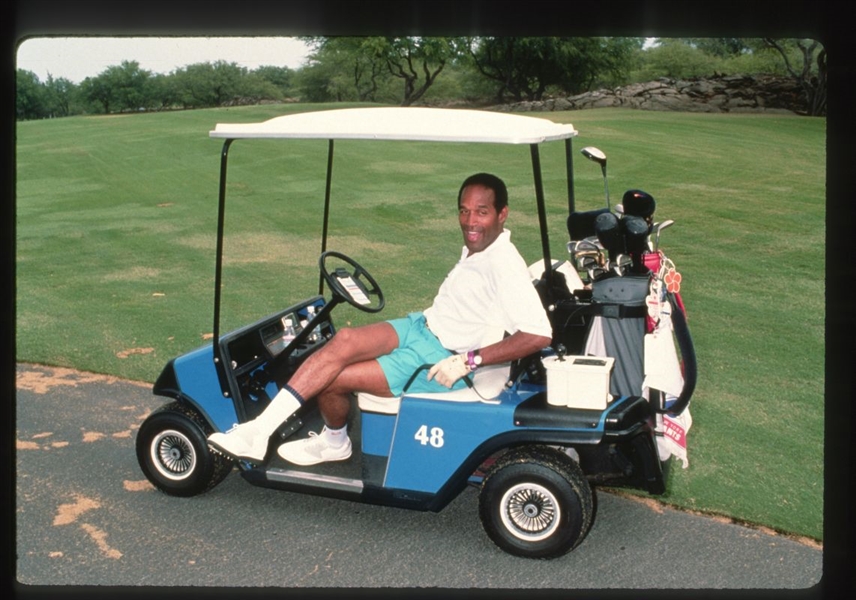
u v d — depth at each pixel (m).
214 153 15.77
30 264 7.61
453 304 3.08
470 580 2.80
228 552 2.99
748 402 4.24
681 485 3.44
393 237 8.34
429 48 42.12
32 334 5.53
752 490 3.38
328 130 2.97
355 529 3.16
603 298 3.05
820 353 4.93
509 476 2.88
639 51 46.06
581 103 27.19
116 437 3.99
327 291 6.50
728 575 2.81
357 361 3.11
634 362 3.05
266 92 57.97
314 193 11.09
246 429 3.06
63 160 15.78
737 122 20.03
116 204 10.93
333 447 3.23
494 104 44.59
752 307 5.82
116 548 3.00
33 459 3.74
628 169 12.45
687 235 8.10
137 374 4.82
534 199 9.95
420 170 12.73
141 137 19.42
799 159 13.59
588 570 2.86
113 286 6.77
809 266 6.91
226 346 3.25
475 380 3.01
